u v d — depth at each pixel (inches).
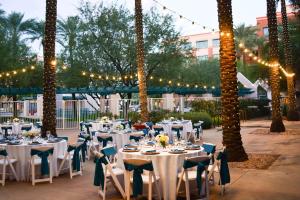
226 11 368.8
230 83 366.9
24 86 997.2
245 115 1004.6
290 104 879.7
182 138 565.3
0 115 844.6
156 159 247.0
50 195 261.9
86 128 586.2
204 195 251.0
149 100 861.8
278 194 248.2
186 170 233.0
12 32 1014.4
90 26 1014.4
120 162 271.4
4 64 882.1
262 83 1290.6
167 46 1035.9
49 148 297.7
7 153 310.2
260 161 365.1
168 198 245.6
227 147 366.6
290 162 360.5
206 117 765.9
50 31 450.0
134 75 1026.1
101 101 900.0
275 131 647.8
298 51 1011.9
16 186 292.5
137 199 246.5
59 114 890.7
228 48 367.9
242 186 271.9
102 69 1030.4
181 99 906.1
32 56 1019.3
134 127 487.5
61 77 1071.0
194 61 1635.1
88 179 314.2
